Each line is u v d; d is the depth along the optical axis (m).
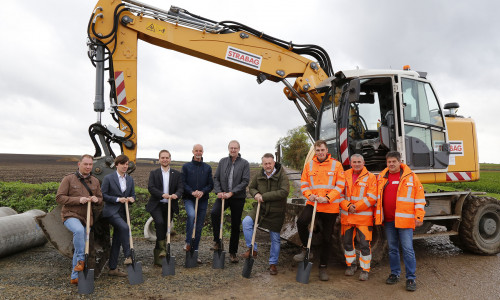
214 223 5.35
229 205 5.33
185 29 6.59
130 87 6.13
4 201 9.43
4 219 5.70
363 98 6.41
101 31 6.03
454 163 6.52
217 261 5.11
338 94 6.08
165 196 4.93
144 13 6.30
